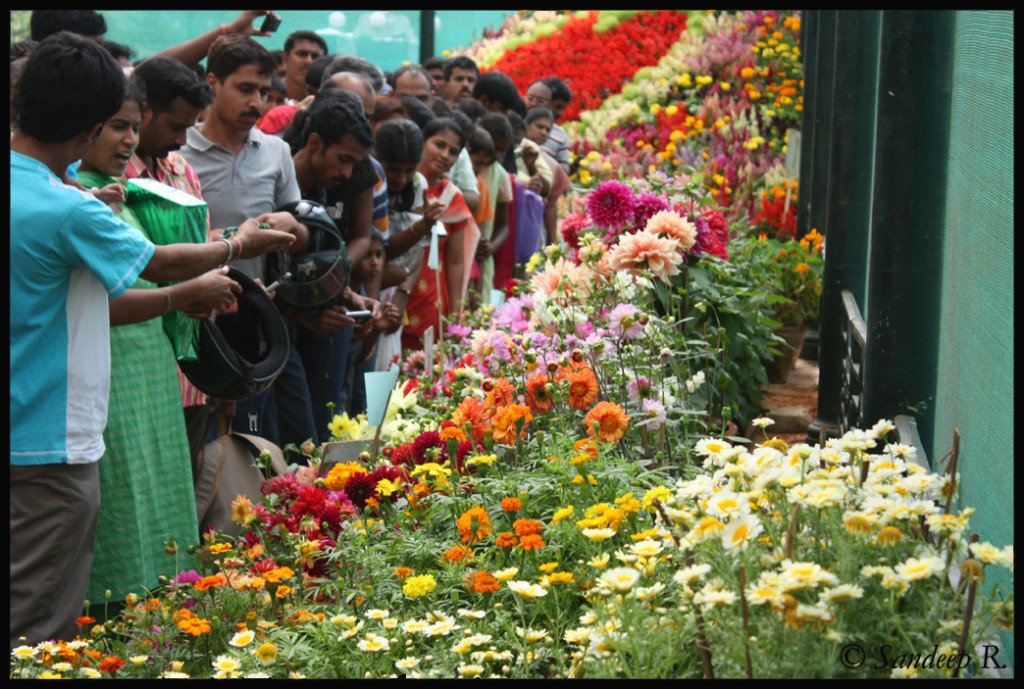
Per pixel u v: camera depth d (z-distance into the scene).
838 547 2.24
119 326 4.08
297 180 6.12
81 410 3.68
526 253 9.66
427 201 6.85
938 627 2.22
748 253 8.33
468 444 3.72
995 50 3.19
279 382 5.57
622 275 4.62
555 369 3.88
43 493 3.60
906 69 4.24
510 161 10.05
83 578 3.75
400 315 6.75
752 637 2.16
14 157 3.66
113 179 4.34
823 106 9.75
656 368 4.42
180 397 4.41
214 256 4.24
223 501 4.49
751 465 2.54
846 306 6.88
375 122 7.61
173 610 3.31
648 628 2.38
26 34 10.47
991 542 2.95
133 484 4.07
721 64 16.58
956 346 3.80
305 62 9.09
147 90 4.66
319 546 3.36
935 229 4.30
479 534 3.16
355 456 4.39
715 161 13.05
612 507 2.97
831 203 7.57
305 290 5.36
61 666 2.91
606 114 16.23
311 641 2.89
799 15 17.27
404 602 3.01
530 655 2.71
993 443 2.98
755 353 6.60
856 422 5.96
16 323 3.58
